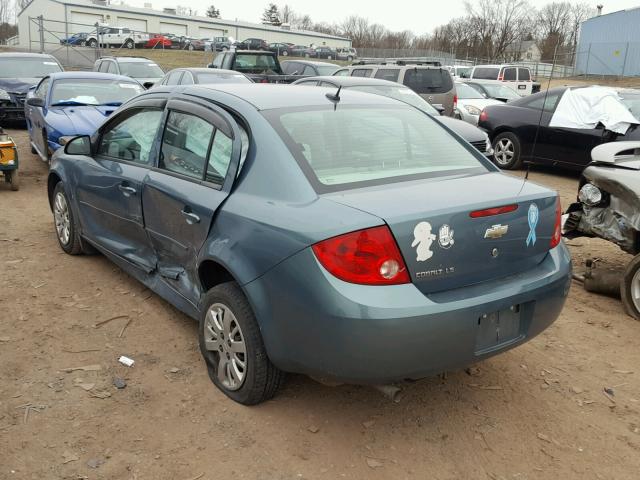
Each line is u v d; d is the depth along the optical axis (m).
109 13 65.38
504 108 11.52
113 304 4.65
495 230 3.03
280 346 3.02
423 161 3.59
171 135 4.09
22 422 3.20
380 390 3.13
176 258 3.94
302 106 3.69
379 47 95.50
